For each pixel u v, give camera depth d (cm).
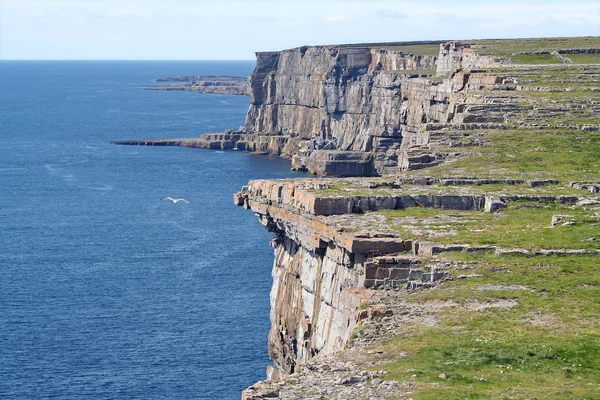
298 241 7056
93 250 18225
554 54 17075
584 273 5978
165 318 13600
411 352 4975
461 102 12444
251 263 16888
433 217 6988
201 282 15562
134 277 16000
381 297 5838
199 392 10869
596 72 14112
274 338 7619
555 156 9238
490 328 5256
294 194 7219
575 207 7300
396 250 6188
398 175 8406
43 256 17775
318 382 4678
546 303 5575
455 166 8988
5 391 11025
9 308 14225
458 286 5853
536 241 6431
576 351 4931
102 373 11512
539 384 4550
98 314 13862
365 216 6856
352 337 5328
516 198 7425
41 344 12594
